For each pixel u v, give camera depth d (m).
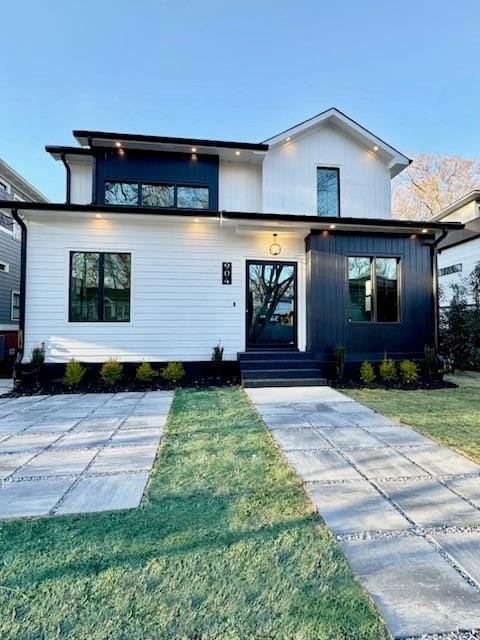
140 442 3.81
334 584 1.69
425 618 1.49
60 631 1.44
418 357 7.88
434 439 3.85
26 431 4.20
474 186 21.19
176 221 7.45
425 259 8.02
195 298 7.65
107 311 7.37
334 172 9.70
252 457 3.36
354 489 2.69
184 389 6.70
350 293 7.78
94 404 5.58
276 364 7.35
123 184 8.71
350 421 4.57
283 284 8.09
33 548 1.98
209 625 1.47
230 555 1.91
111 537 2.08
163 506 2.45
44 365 7.07
